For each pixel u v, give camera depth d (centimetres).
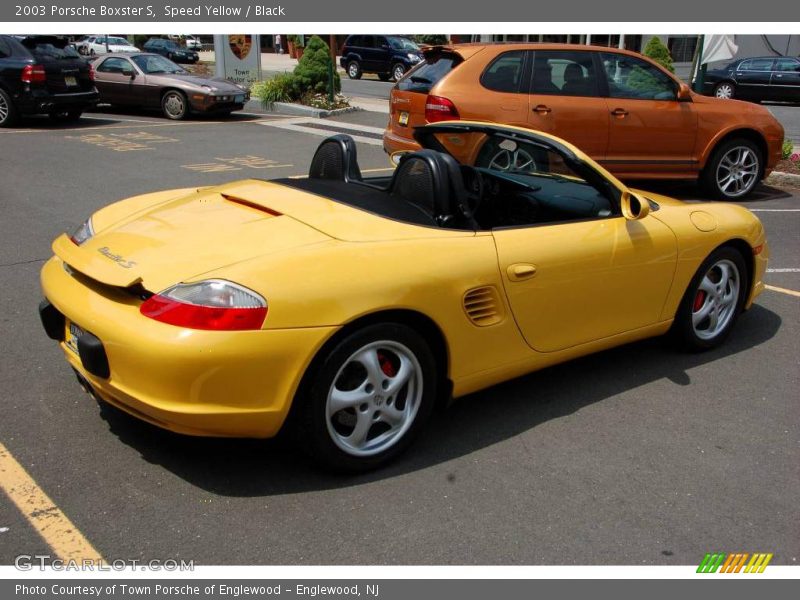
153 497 293
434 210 341
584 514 296
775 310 543
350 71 3062
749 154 923
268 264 281
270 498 296
